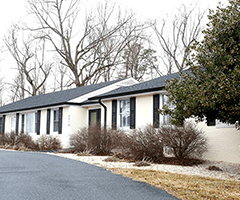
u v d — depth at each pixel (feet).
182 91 28.30
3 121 90.68
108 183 24.00
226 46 26.89
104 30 121.60
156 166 34.45
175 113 28.96
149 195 20.57
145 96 48.39
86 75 119.65
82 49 117.80
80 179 25.40
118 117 53.78
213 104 25.31
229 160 36.35
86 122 66.13
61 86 142.41
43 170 29.78
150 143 38.52
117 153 44.60
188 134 36.04
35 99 91.15
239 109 25.13
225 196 20.93
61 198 19.24
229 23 26.91
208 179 26.78
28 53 131.44
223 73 26.02
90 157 43.27
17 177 25.62
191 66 28.35
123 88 59.57
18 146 65.05
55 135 67.00
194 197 20.52
